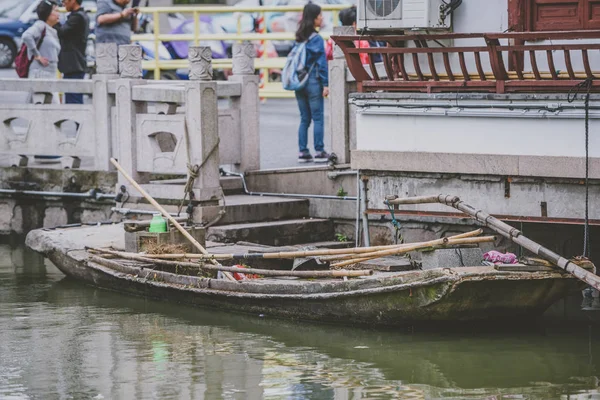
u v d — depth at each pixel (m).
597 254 18.67
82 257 20.06
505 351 15.76
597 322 17.25
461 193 18.61
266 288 17.41
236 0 39.78
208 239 21.06
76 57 25.89
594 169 17.44
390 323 16.67
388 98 18.94
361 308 16.61
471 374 14.80
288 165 24.41
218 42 38.25
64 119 24.05
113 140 23.53
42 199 24.50
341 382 14.51
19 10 37.28
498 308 16.30
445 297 15.81
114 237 21.23
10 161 25.06
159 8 34.19
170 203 22.11
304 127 24.75
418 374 14.80
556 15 18.66
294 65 24.36
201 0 40.44
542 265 16.22
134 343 16.42
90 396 14.07
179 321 17.70
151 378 14.73
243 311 18.00
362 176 19.50
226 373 14.92
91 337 16.80
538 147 17.89
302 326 17.25
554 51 18.77
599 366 15.06
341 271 17.05
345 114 22.94
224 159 23.11
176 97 21.73
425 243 16.94
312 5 24.45
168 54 37.41
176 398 13.95
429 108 18.62
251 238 21.23
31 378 14.80
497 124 18.17
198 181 21.45
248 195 23.02
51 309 18.61
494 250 18.88
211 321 17.69
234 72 23.36
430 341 16.28
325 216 22.31
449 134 18.58
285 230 21.62
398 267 17.55
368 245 19.56
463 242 16.72
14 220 24.94
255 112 23.41
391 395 13.98
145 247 19.58
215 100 21.48
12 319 17.97
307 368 15.12
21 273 21.62
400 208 19.17
